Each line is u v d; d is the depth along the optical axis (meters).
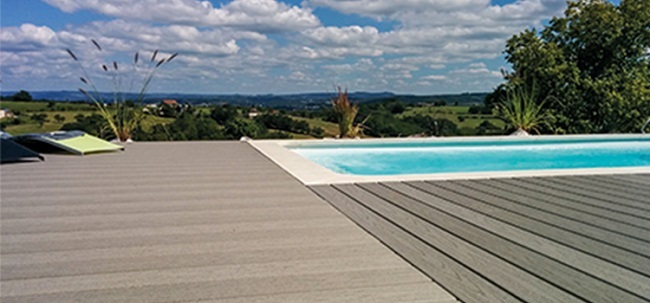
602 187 3.43
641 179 3.79
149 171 4.13
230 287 1.52
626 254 1.88
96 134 7.54
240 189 3.29
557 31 11.78
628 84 10.88
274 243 2.01
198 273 1.65
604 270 1.69
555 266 1.73
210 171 4.14
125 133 7.60
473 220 2.43
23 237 2.08
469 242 2.04
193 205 2.76
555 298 1.44
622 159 8.12
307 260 1.80
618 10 11.27
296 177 3.77
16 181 3.59
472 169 7.07
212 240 2.05
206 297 1.44
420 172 6.77
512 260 1.80
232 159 5.02
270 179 3.72
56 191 3.19
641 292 1.49
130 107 7.68
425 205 2.80
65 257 1.82
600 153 8.63
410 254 1.87
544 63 10.96
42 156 4.80
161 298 1.43
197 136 8.32
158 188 3.31
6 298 1.43
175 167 4.39
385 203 2.85
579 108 11.23
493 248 1.95
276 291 1.49
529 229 2.26
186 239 2.06
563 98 11.19
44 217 2.45
